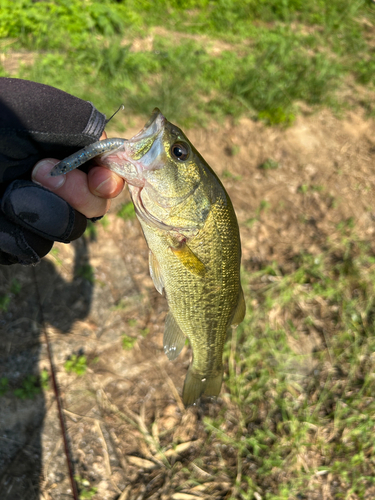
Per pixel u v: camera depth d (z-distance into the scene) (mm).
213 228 251
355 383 489
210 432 441
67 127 217
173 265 254
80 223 222
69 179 218
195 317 271
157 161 231
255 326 505
